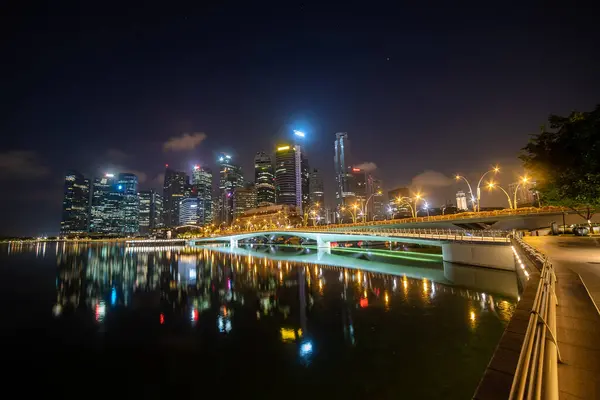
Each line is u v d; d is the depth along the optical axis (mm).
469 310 33781
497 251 50000
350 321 33625
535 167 31688
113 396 21875
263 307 43125
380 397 19359
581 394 7055
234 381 22922
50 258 147125
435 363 22859
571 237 52938
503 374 4543
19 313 44125
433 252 105188
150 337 32906
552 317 9789
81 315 42656
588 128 23875
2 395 22156
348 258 98125
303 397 20219
